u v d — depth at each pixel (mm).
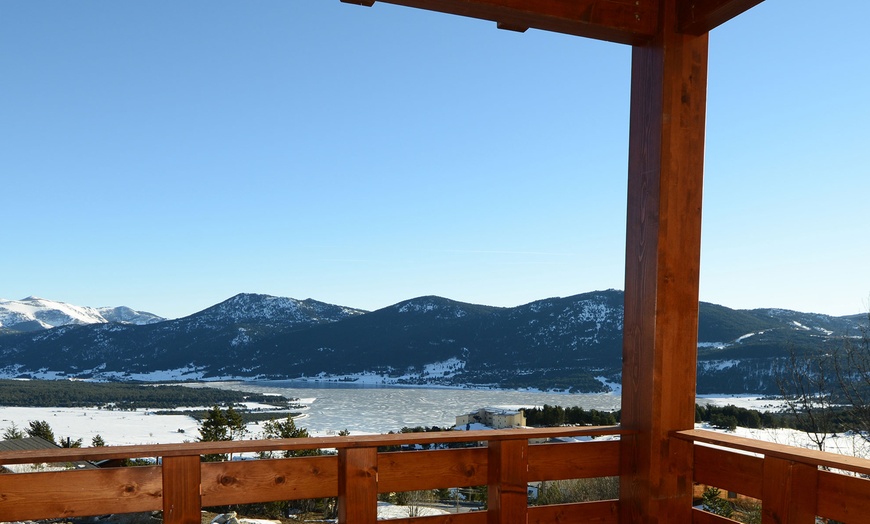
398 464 2178
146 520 8281
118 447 1810
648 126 2469
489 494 2303
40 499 1762
